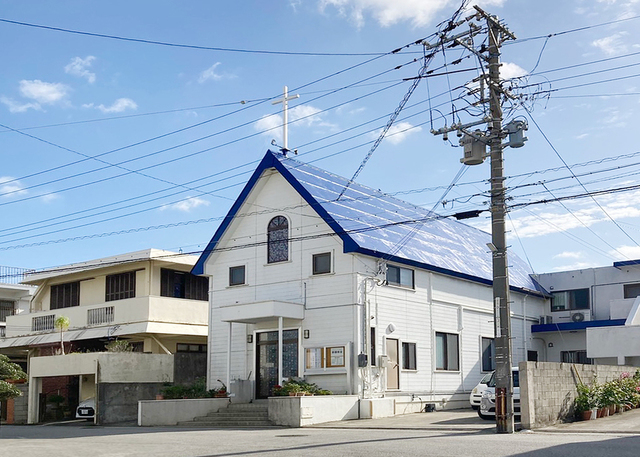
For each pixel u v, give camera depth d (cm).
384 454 1265
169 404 2584
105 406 2789
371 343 2652
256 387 2822
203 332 3341
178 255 3225
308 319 2716
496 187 1898
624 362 2914
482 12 1928
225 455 1347
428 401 2866
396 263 2822
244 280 2952
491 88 1912
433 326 2980
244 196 2958
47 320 3559
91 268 3500
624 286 3725
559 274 3938
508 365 1833
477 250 3616
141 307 3178
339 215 2712
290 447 1477
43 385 3186
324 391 2495
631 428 1825
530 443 1408
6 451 1523
